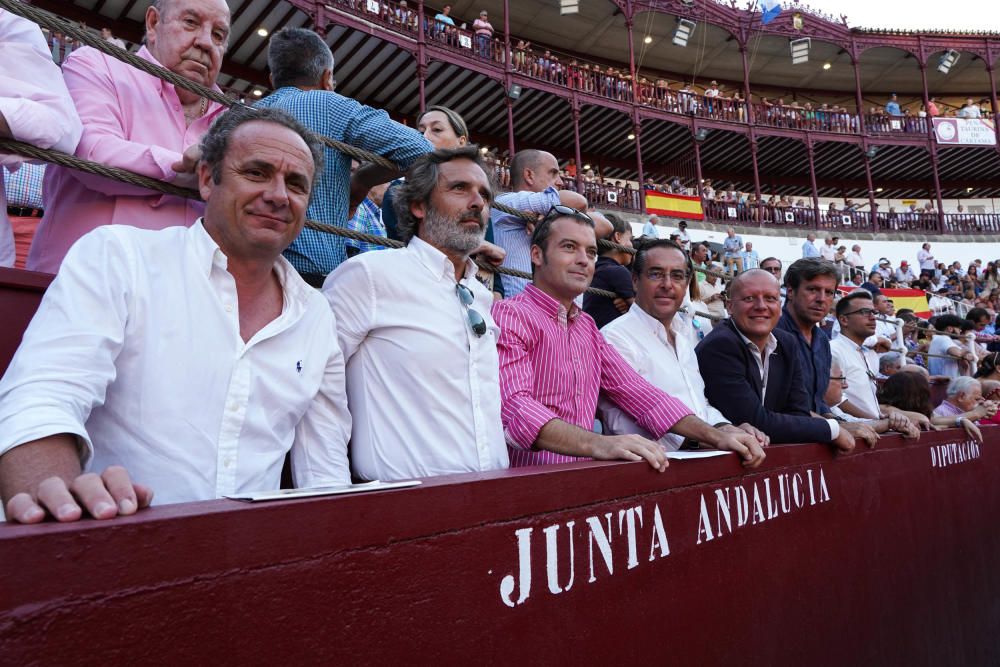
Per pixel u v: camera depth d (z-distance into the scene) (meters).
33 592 0.76
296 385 1.58
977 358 9.60
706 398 3.18
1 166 1.97
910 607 3.57
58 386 1.16
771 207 24.95
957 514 4.52
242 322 1.56
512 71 20.50
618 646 1.68
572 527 1.58
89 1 16.17
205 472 1.40
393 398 1.96
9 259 1.96
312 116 2.38
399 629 1.16
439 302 2.04
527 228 3.59
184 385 1.40
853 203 31.44
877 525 3.41
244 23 17.48
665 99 24.39
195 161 1.76
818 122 26.39
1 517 1.04
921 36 26.73
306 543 1.04
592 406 2.43
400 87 20.98
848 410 5.07
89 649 0.80
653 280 2.98
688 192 24.78
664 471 1.95
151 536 0.87
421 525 1.22
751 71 28.52
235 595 0.94
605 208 21.84
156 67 1.82
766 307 3.13
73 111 1.74
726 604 2.16
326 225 2.18
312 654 1.02
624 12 22.83
